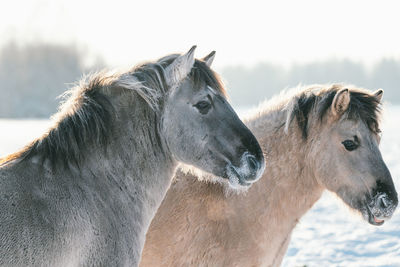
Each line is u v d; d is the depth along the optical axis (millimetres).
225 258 5625
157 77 4473
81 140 4246
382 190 5512
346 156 5691
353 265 9414
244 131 4559
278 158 5934
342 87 6035
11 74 77688
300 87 6465
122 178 4430
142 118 4516
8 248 3537
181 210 5742
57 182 4055
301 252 10438
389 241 10969
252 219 5711
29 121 65000
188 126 4504
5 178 3857
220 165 4516
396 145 32125
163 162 4664
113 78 4547
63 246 3863
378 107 5848
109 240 4215
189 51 4328
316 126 5840
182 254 5672
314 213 14516
